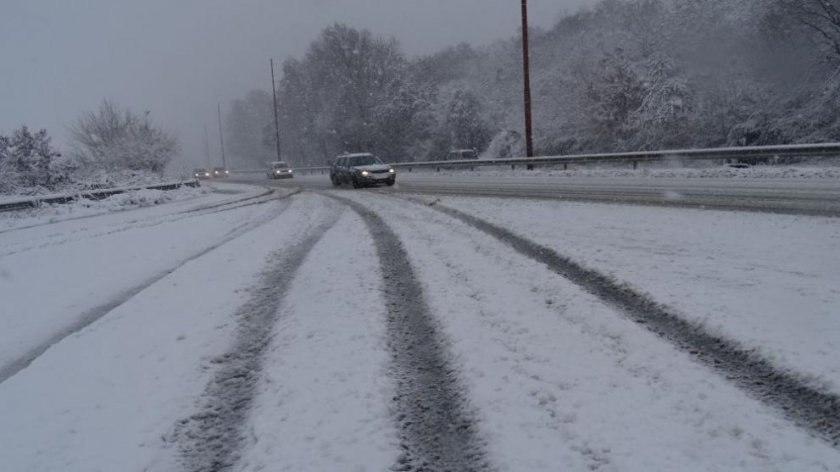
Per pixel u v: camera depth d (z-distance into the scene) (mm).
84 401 4102
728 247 7137
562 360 4113
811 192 11414
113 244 12078
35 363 4922
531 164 27438
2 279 9188
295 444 3264
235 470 3123
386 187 23828
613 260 6824
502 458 3004
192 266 8719
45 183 26438
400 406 3682
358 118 56094
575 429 3205
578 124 35562
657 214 10094
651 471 2779
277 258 8914
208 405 3936
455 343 4605
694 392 3527
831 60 24469
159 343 5207
